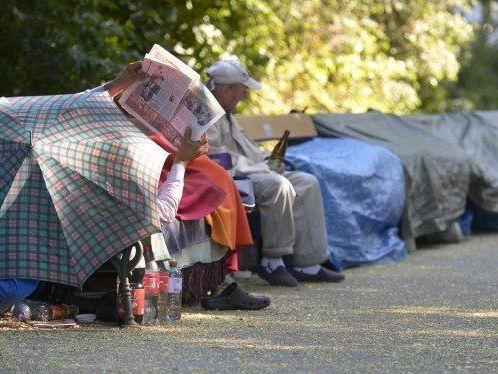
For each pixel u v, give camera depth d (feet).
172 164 33.86
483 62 136.26
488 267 50.57
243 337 30.04
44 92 51.75
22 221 29.66
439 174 59.62
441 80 109.19
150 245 32.01
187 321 32.86
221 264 38.50
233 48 71.41
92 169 29.86
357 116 61.41
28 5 51.65
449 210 60.23
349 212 50.06
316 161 49.70
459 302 38.52
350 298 39.42
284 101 79.92
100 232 29.43
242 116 51.08
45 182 29.66
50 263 29.53
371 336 30.60
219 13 70.95
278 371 25.25
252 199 40.09
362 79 87.61
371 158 53.78
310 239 43.93
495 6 149.59
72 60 50.44
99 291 32.32
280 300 38.50
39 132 30.27
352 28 85.87
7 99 31.48
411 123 65.00
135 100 32.22
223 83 41.73
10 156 29.94
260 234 43.24
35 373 24.49
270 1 78.43
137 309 31.35
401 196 55.57
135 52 55.72
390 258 52.95
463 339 30.22
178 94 32.12
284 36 81.76
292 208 43.55
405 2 97.40
